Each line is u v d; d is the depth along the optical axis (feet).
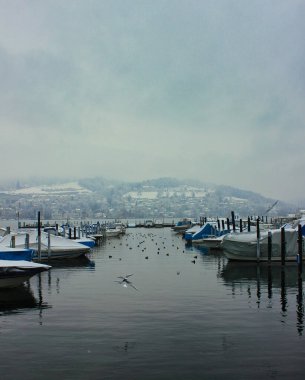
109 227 376.48
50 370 41.27
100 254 161.38
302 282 88.89
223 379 39.11
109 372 40.75
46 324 56.49
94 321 57.72
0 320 58.65
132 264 125.39
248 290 79.77
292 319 58.49
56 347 47.44
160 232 392.47
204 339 49.98
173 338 50.37
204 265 120.67
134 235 332.80
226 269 110.52
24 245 133.69
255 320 58.03
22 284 87.56
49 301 70.54
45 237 140.46
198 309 64.18
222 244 126.82
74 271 109.40
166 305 66.90
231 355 44.88
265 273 102.68
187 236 249.55
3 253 92.53
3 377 39.78
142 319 58.65
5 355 45.19
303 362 43.01
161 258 143.84
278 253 121.80
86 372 40.78
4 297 74.02
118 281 91.50
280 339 49.90
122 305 67.05
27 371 41.09
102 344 48.34
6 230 179.01
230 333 52.21
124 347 47.34
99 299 71.77
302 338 50.26
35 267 81.51
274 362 43.04
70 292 78.54
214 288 81.92
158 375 40.04
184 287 83.10
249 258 122.62
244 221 291.58
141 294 75.92
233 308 64.85
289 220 259.39
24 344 48.49
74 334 52.06
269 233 118.11
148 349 46.68
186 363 42.80
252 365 42.27
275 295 75.00
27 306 66.90
